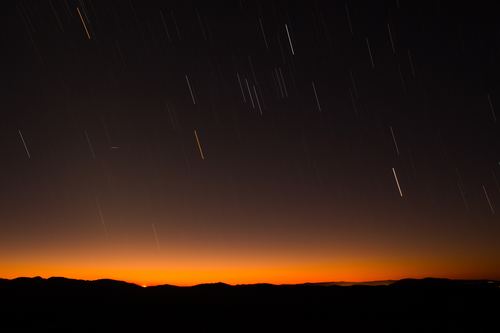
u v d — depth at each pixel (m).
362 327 18.12
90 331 17.02
